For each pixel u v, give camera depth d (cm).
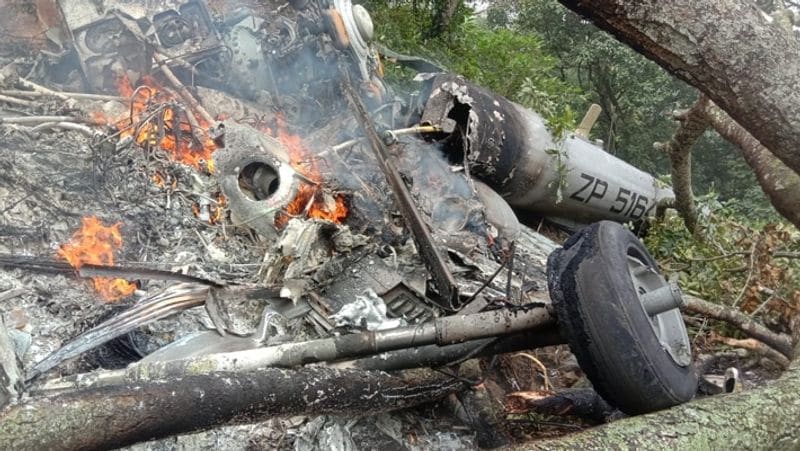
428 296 364
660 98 1608
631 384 296
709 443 268
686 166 618
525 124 584
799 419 301
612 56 1617
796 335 433
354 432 316
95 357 302
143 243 390
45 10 529
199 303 315
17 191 396
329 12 527
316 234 342
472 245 446
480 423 356
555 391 404
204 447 279
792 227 632
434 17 1111
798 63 289
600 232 315
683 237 638
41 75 527
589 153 650
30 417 180
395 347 300
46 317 321
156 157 456
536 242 582
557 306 308
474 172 558
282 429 299
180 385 213
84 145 458
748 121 315
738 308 516
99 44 519
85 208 400
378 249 374
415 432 336
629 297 299
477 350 335
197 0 537
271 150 393
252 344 307
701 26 274
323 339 292
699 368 462
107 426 190
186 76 537
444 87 535
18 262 344
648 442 259
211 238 408
